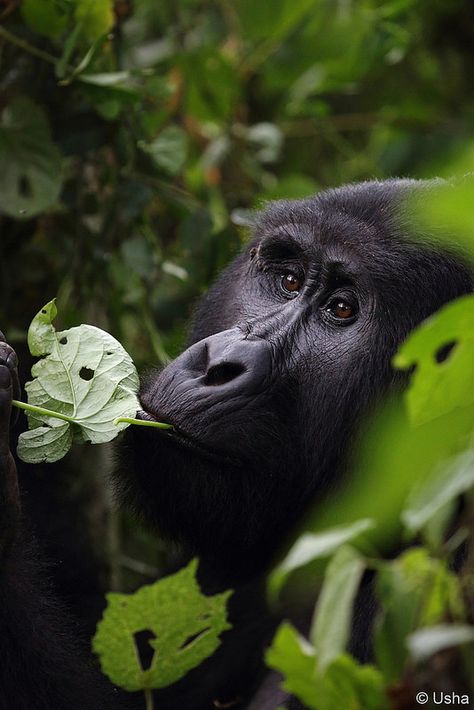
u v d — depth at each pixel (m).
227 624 4.38
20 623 5.27
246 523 5.96
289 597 6.15
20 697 5.24
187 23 10.80
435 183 6.24
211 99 10.26
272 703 5.63
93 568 7.93
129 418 5.38
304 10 10.66
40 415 5.42
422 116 11.62
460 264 5.98
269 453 5.82
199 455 5.70
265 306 6.23
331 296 6.09
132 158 8.14
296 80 11.16
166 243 9.24
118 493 6.12
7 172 7.46
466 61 11.66
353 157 11.48
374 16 10.52
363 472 5.83
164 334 9.07
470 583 3.80
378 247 6.01
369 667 3.77
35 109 7.50
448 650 3.76
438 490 3.49
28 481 7.73
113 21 7.66
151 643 4.38
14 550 5.31
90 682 5.55
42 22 7.21
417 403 3.68
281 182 10.15
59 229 8.26
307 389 5.92
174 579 4.22
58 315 8.09
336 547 3.58
